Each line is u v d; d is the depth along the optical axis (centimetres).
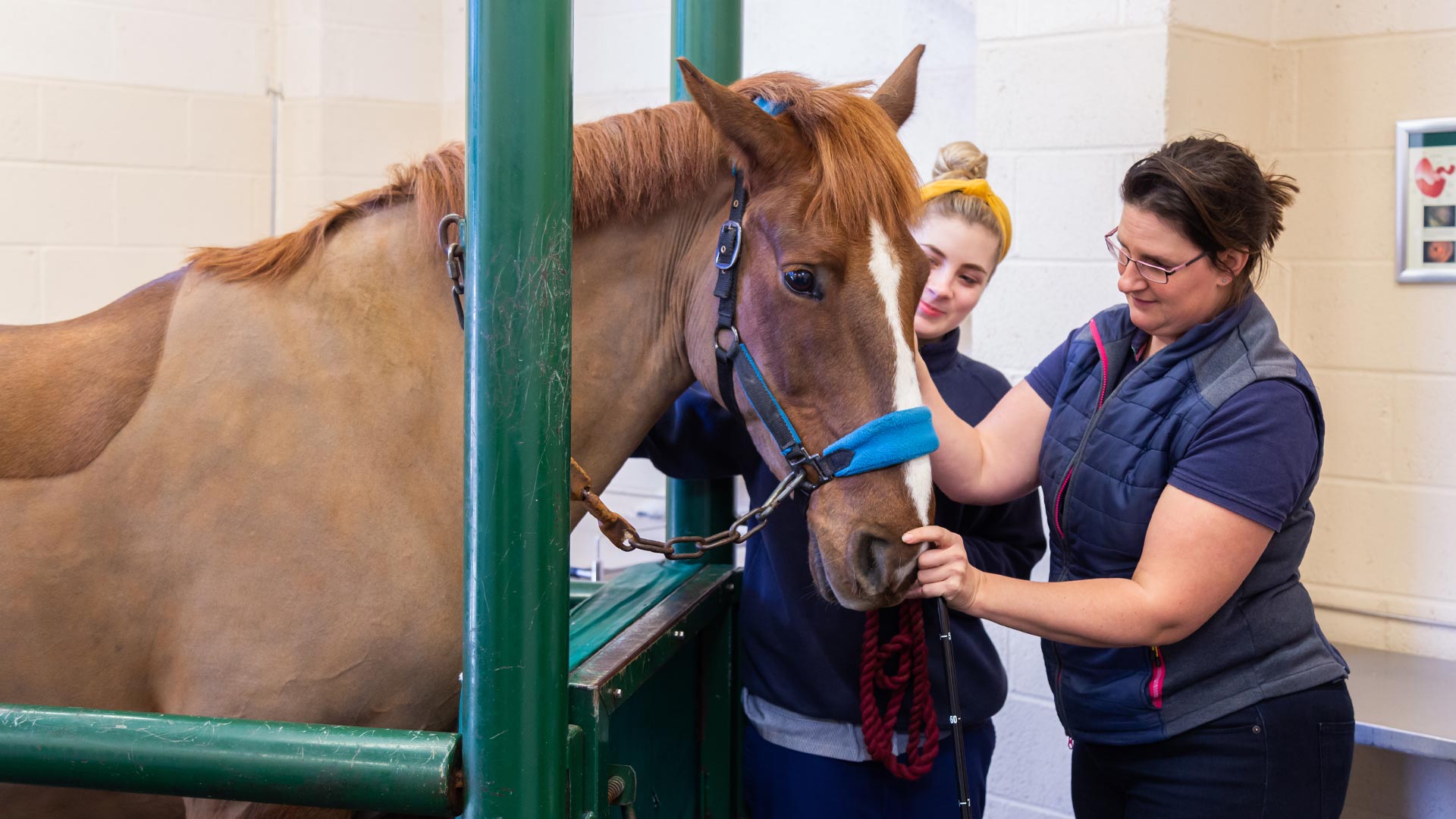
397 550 100
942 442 125
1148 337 120
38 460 99
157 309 106
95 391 101
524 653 80
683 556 107
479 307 79
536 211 78
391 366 103
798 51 270
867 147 102
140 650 101
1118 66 186
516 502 79
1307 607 118
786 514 126
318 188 295
